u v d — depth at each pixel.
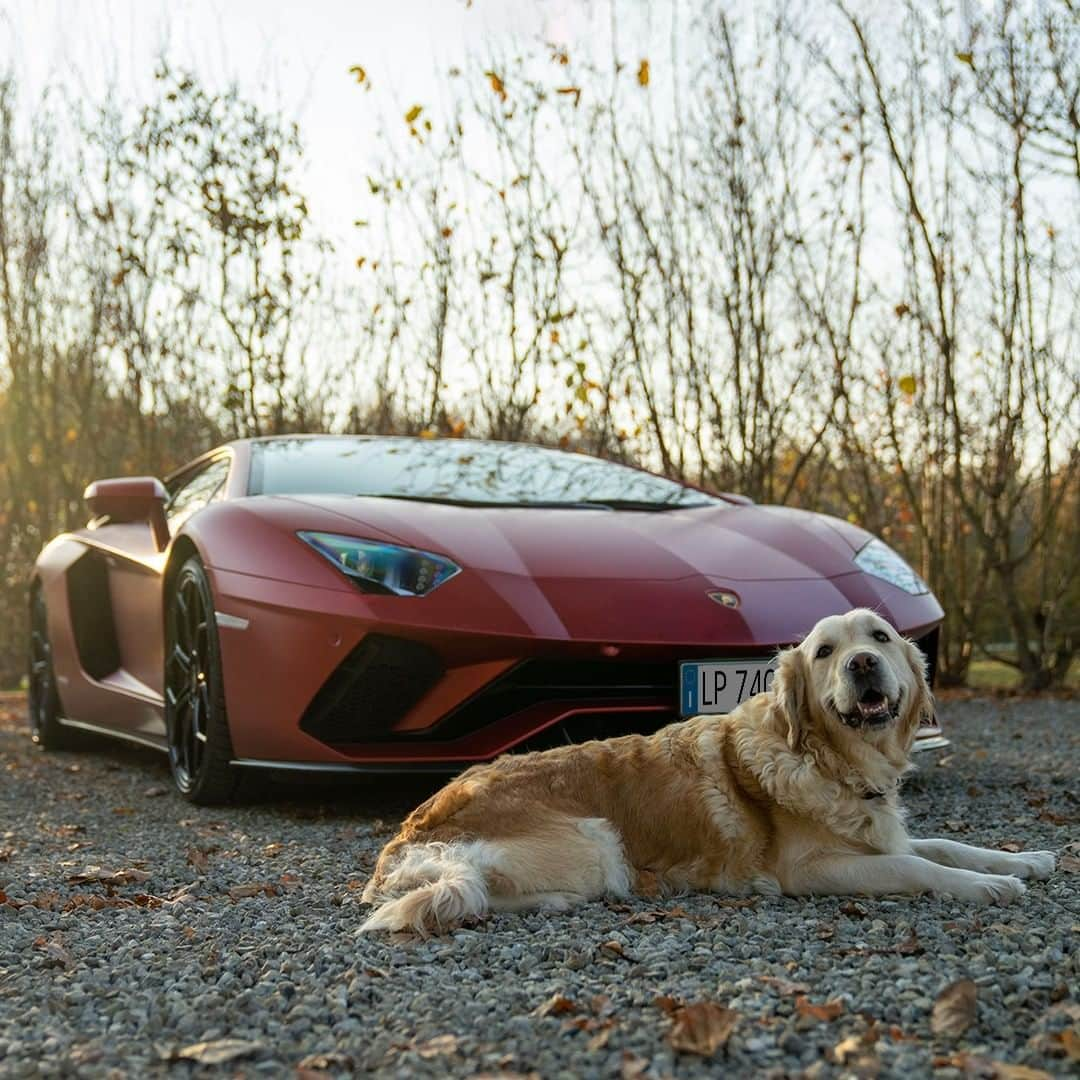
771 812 3.04
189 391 9.09
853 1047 1.79
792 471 9.41
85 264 9.29
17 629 10.47
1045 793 4.43
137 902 3.05
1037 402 8.39
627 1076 1.75
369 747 3.98
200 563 4.37
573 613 3.91
